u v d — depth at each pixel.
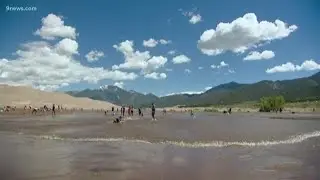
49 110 122.75
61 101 175.88
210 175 17.80
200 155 23.84
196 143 29.58
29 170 18.67
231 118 80.75
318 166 20.34
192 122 58.53
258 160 22.12
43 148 26.86
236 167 19.83
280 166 20.20
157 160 21.91
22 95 167.75
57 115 90.38
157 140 31.44
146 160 21.83
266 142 30.70
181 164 20.56
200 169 19.20
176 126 47.72
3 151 25.20
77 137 33.78
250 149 26.80
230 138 32.97
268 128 45.88
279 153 25.02
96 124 51.59
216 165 20.41
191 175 17.75
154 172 18.38
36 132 38.78
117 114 98.56
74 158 22.38
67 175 17.56
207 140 31.41
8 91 169.12
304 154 24.61
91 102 194.88
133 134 36.28
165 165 20.28
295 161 21.80
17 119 68.19
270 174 18.12
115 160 21.73
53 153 24.42
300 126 50.50
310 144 29.98
